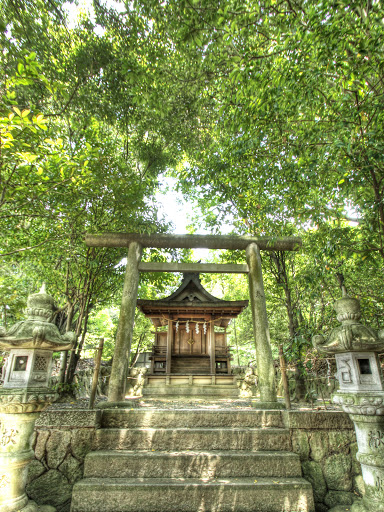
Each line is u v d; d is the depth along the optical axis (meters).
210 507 3.74
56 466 4.25
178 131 9.73
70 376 6.89
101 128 8.28
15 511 3.37
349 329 3.79
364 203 3.91
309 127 4.10
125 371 6.65
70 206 5.47
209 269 7.97
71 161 4.36
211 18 4.39
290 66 3.64
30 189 4.20
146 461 4.21
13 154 3.46
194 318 11.13
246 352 18.30
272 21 4.00
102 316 16.50
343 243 4.14
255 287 7.59
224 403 7.92
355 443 4.57
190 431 4.67
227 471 4.21
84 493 3.79
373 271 5.50
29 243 6.88
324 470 4.43
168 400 8.87
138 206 6.93
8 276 6.91
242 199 7.92
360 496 4.21
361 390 3.70
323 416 4.74
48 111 7.12
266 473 4.21
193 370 10.88
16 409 3.46
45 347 3.71
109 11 6.81
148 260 10.51
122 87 7.72
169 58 6.93
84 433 4.53
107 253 8.15
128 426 4.93
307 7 3.54
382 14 2.79
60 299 9.12
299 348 6.73
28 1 6.13
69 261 7.02
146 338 16.23
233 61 4.42
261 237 8.12
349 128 3.26
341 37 3.07
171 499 3.77
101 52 7.10
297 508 3.78
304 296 8.16
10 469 3.46
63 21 6.83
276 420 5.04
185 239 7.98
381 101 3.31
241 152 5.07
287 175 4.93
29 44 6.21
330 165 3.98
